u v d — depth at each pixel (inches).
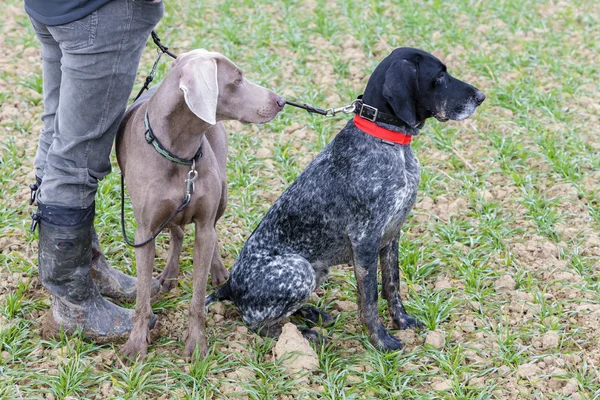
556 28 392.5
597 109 311.3
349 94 314.8
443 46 361.7
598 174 267.0
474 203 254.7
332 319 203.5
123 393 169.0
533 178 269.0
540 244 232.2
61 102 168.2
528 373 179.3
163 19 383.2
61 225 176.2
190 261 225.3
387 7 406.0
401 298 212.1
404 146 192.4
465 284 215.8
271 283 188.1
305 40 366.3
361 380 178.9
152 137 166.9
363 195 187.6
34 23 174.7
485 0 417.1
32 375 173.0
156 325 192.7
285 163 274.4
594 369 179.6
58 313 185.9
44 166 188.9
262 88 174.1
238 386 174.9
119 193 253.0
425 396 171.8
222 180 193.2
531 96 319.0
